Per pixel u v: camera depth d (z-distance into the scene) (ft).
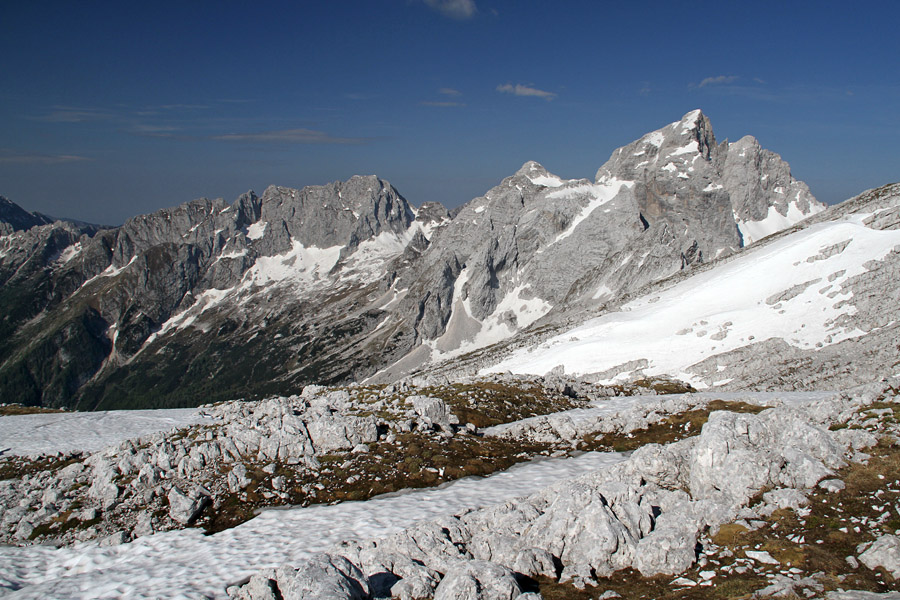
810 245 506.07
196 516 133.28
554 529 83.97
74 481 155.74
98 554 120.78
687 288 596.29
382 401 202.08
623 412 178.81
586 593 72.64
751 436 91.86
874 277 413.59
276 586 82.07
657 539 76.07
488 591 70.44
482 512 97.76
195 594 95.61
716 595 65.26
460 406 201.77
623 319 570.46
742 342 422.00
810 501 78.18
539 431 172.24
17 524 137.90
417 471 143.74
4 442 233.35
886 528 68.80
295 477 145.79
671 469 97.60
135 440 185.68
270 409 200.75
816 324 400.47
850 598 58.90
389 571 84.53
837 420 107.45
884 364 289.94
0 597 105.29
